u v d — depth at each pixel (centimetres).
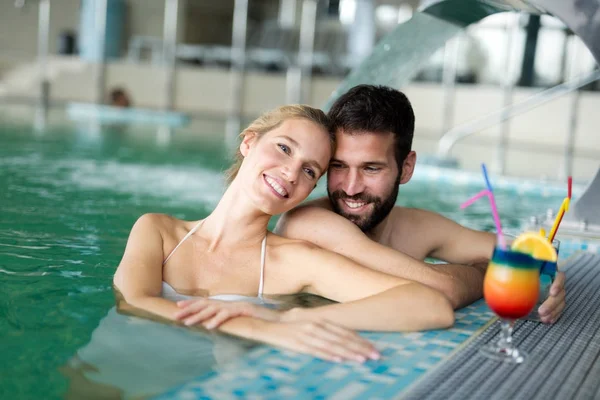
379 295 171
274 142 186
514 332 170
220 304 169
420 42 372
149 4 1409
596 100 985
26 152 582
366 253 195
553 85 1029
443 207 457
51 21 1427
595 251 286
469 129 647
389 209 209
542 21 1023
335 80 1204
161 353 148
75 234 278
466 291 193
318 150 187
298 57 1242
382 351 153
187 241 200
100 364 142
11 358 144
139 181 466
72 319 169
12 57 1346
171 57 1255
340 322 165
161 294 189
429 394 129
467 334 167
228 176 208
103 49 1274
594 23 278
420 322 168
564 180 584
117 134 826
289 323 159
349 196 203
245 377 135
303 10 1319
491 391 132
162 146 729
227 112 1256
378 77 387
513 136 1040
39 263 226
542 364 148
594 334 172
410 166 215
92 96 1282
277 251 200
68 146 656
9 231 274
